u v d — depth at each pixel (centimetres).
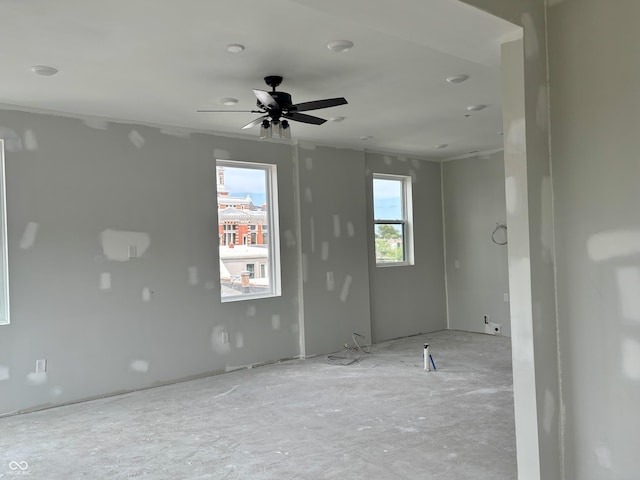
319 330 638
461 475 297
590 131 243
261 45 329
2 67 355
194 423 400
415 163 769
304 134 599
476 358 599
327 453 335
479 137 636
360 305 681
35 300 448
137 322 504
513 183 249
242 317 578
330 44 329
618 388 236
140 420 411
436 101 466
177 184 534
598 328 242
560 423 257
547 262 253
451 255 793
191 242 542
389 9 217
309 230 633
